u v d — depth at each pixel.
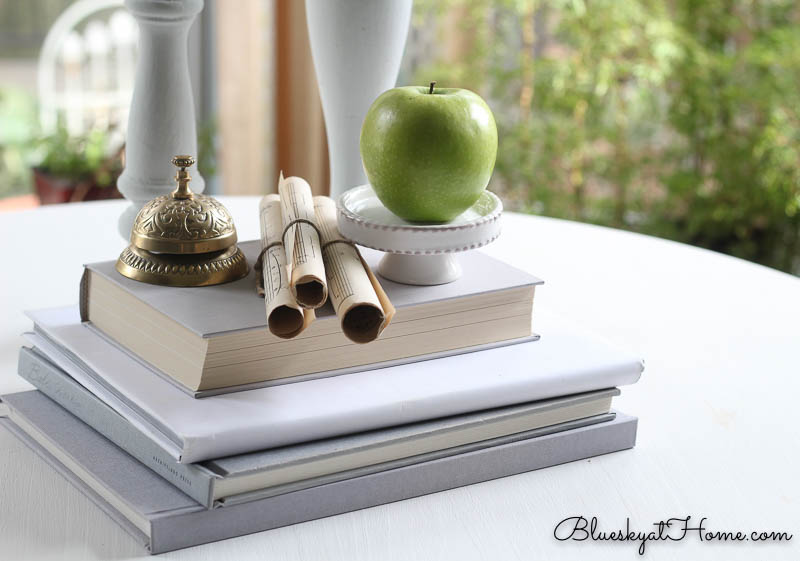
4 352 0.79
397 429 0.60
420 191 0.64
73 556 0.52
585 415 0.67
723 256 1.15
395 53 0.88
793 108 2.67
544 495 0.61
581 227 1.25
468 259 0.73
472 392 0.61
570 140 2.79
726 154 2.75
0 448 0.65
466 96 0.64
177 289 0.64
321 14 0.86
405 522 0.57
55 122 2.73
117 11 2.76
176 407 0.57
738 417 0.73
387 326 0.64
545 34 3.00
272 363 0.61
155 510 0.53
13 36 2.65
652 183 2.99
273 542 0.54
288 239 0.63
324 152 2.72
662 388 0.77
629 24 2.71
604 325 0.90
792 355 0.85
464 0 2.85
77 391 0.65
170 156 0.84
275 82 2.64
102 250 1.07
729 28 2.81
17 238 1.10
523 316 0.70
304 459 0.55
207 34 2.65
